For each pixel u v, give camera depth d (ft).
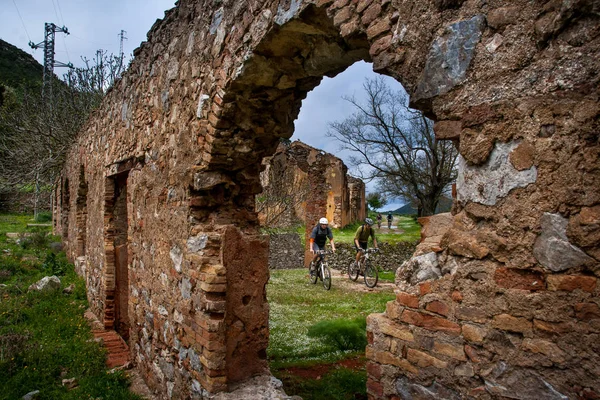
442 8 5.74
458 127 5.59
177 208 12.53
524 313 4.85
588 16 4.49
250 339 11.37
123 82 18.94
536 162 4.79
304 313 24.14
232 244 11.00
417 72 6.08
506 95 5.07
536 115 4.81
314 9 7.91
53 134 46.57
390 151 53.42
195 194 11.73
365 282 34.65
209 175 11.45
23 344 16.34
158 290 13.89
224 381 10.28
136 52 17.02
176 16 13.80
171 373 12.55
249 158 12.02
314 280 35.96
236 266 11.08
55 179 53.62
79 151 32.37
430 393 5.78
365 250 35.60
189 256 11.43
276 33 8.82
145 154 15.78
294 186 44.14
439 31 5.76
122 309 21.16
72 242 38.22
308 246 48.73
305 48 9.50
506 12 5.11
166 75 13.96
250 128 11.41
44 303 24.12
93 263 25.48
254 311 11.43
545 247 4.71
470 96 5.42
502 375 5.01
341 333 19.01
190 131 12.12
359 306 26.16
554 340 4.61
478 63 5.36
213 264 10.79
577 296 4.47
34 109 50.08
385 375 6.41
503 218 5.09
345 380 14.16
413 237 54.54
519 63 4.99
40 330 19.26
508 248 5.02
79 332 19.74
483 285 5.25
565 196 4.56
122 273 21.21
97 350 17.46
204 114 11.32
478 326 5.27
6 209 94.12
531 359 4.78
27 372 14.49
